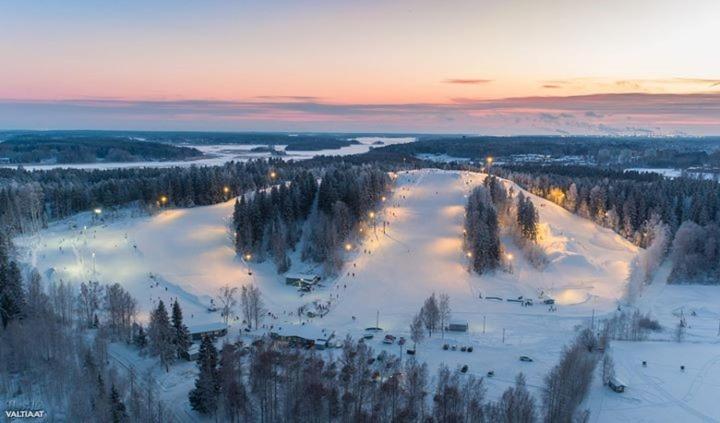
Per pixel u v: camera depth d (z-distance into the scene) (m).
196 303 140.00
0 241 144.75
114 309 115.38
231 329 122.19
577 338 111.31
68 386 87.69
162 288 149.50
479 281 161.38
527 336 121.81
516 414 77.12
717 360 108.62
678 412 89.19
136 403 80.62
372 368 96.31
